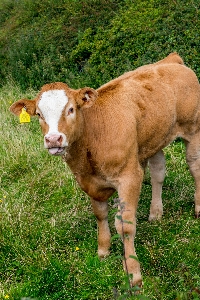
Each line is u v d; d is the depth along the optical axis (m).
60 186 5.09
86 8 8.91
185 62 6.28
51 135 3.51
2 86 8.36
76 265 4.07
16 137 5.95
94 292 3.84
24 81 7.98
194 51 6.36
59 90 3.64
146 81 4.15
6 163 5.59
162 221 4.45
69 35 8.48
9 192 5.11
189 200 4.72
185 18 7.04
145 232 4.33
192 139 4.47
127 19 7.81
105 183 3.93
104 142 3.81
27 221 4.52
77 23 8.68
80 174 3.94
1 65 8.89
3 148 5.83
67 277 3.96
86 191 4.02
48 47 8.39
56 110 3.58
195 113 4.38
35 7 10.05
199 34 6.62
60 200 4.89
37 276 4.00
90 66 7.46
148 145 4.14
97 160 3.84
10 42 9.43
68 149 3.79
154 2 7.87
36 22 9.55
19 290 3.89
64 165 5.40
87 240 4.37
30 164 5.53
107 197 4.06
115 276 3.93
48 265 4.05
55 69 7.87
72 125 3.63
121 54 7.19
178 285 3.76
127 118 3.86
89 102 3.68
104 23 8.26
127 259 3.87
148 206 4.74
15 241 4.30
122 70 6.82
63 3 9.55
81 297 3.82
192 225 4.38
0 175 5.42
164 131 4.18
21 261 4.16
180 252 4.06
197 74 6.10
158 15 7.50
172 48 6.62
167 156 5.46
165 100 4.15
